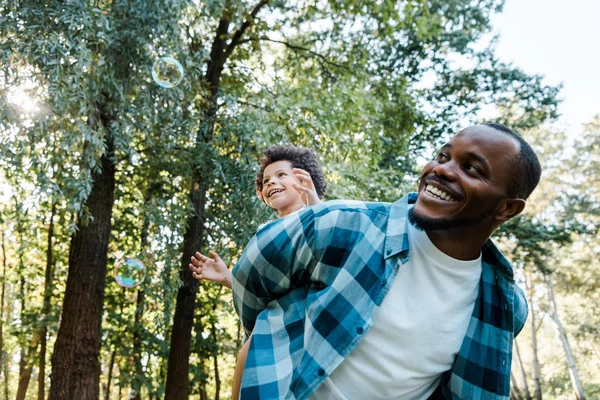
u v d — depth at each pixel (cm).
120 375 1304
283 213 269
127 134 675
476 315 150
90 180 639
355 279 141
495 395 150
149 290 799
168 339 1396
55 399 759
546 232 1702
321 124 936
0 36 579
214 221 901
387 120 1198
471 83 1678
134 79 673
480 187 132
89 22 591
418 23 1093
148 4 664
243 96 1023
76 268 793
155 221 809
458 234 140
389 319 140
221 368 2114
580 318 3203
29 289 1529
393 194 1085
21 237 764
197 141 856
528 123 1781
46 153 638
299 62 1148
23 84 575
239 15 891
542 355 3741
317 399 142
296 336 143
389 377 142
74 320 779
